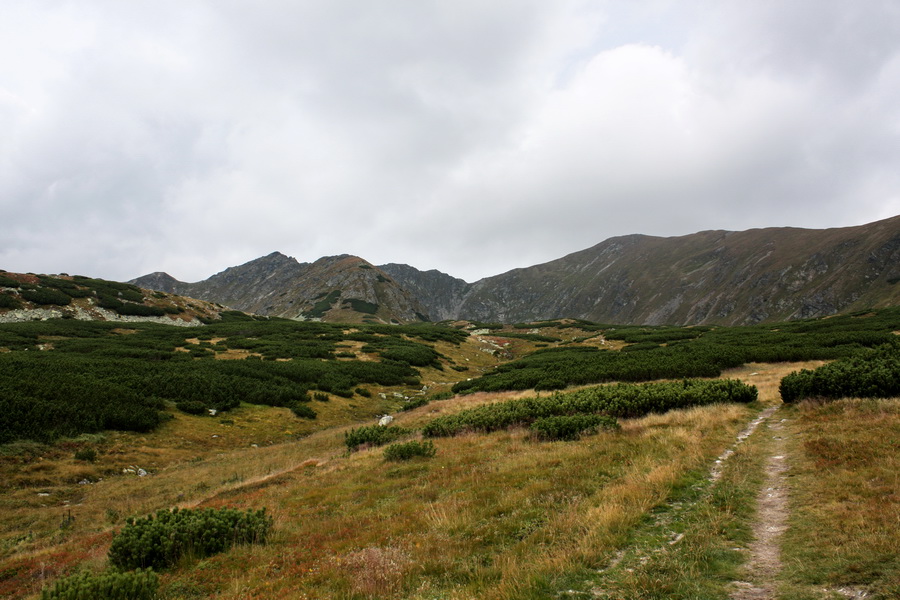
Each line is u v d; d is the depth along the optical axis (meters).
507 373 49.66
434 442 21.11
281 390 40.06
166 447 26.14
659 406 20.98
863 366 17.48
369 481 15.22
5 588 9.48
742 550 7.16
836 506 8.05
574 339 95.12
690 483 10.49
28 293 82.44
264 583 7.88
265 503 14.11
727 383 22.78
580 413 20.22
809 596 5.66
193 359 51.44
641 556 7.21
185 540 9.96
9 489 18.02
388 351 67.75
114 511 16.28
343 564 8.20
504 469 13.70
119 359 44.75
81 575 7.91
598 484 11.05
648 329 96.19
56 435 23.33
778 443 13.27
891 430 11.60
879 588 5.51
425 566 7.70
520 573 6.84
